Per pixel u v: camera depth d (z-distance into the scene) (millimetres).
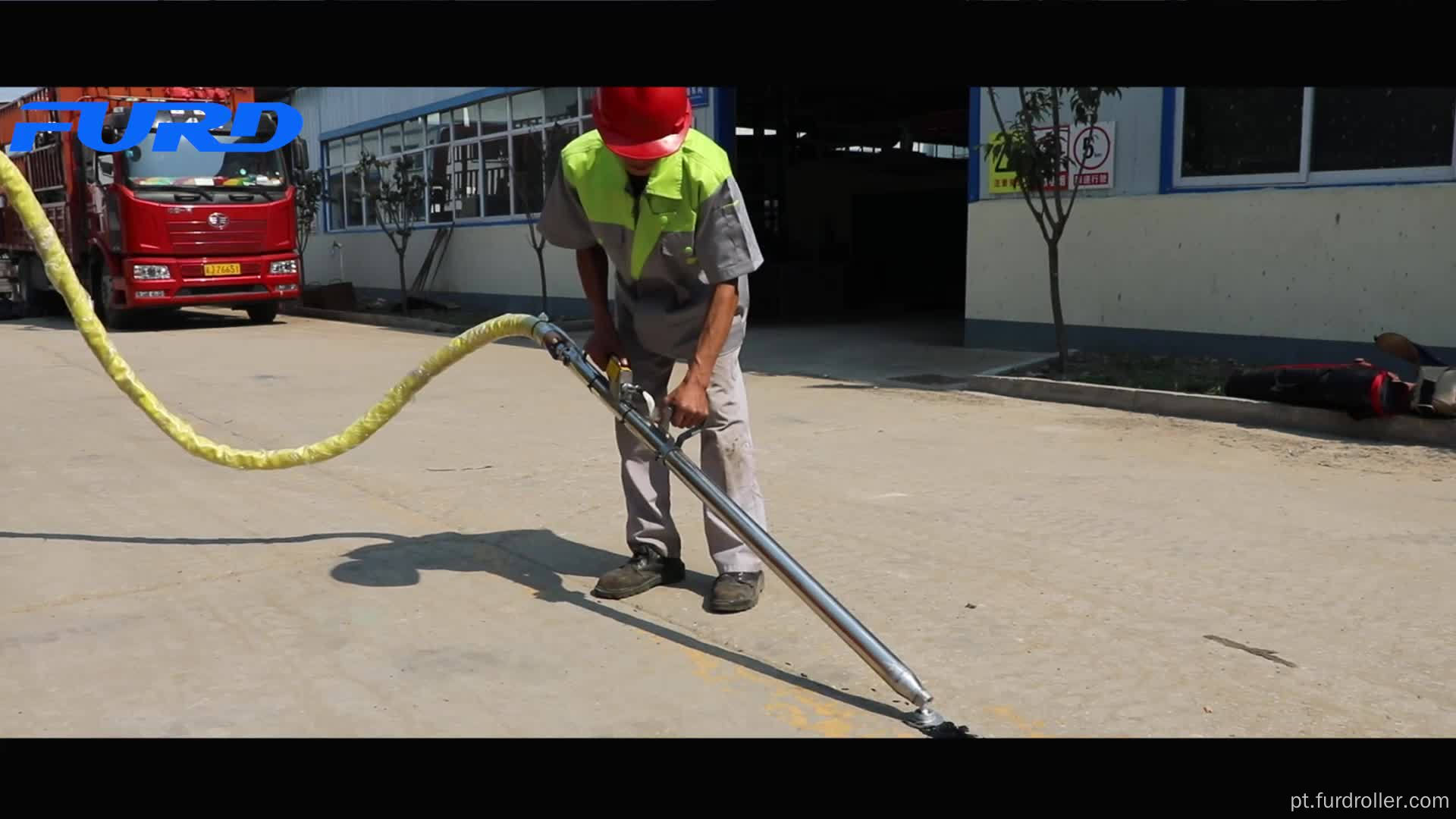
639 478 3830
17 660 3199
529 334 3689
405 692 3006
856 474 5609
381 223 17375
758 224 18125
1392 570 4047
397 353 11906
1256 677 3107
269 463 4184
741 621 3543
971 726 2820
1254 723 2832
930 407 7711
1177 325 9164
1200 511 4867
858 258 21016
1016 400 8000
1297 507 4922
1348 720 2854
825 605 2953
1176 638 3393
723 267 3303
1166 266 9172
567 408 7789
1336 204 8102
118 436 6746
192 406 7988
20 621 3512
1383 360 7961
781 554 3039
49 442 6535
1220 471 5652
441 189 18438
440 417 7391
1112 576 3980
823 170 20484
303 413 7684
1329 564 4109
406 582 3912
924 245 20672
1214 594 3787
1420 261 7719
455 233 17953
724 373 3625
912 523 4680
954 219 20344
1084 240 9719
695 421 3305
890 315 15828
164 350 12125
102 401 8172
